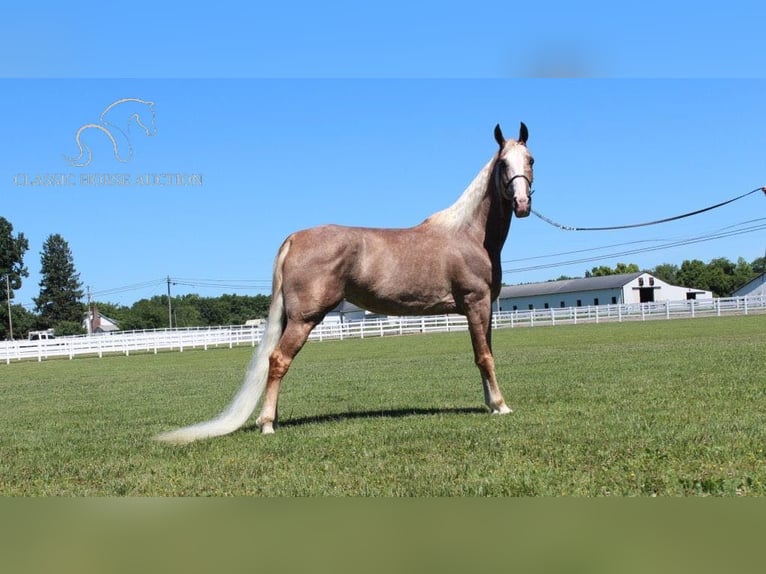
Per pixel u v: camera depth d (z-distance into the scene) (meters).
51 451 8.11
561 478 5.59
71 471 6.85
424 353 27.44
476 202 9.06
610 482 5.39
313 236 8.59
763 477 5.37
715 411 8.48
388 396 12.55
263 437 8.15
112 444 8.40
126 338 43.31
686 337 26.94
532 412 9.05
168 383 19.16
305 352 32.88
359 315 76.88
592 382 12.56
